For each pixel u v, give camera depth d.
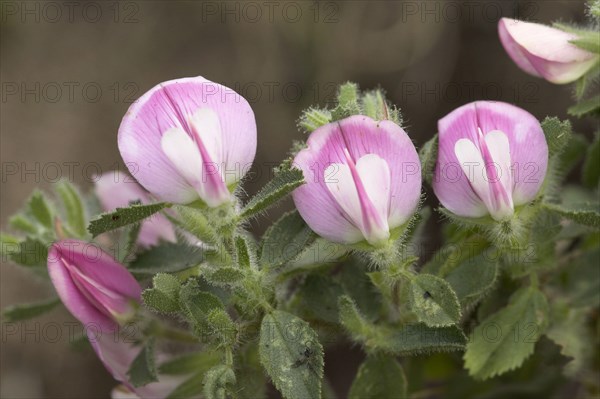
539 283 0.26
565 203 0.27
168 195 0.23
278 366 0.23
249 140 0.23
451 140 0.23
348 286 0.25
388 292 0.24
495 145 0.23
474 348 0.25
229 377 0.23
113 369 0.25
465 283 0.24
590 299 0.26
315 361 0.23
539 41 0.25
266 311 0.23
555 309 0.26
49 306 0.26
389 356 0.25
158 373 0.25
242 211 0.23
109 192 0.27
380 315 0.25
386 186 0.23
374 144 0.23
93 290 0.24
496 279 0.24
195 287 0.23
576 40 0.25
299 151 0.23
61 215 0.26
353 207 0.23
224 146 0.23
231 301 0.24
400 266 0.23
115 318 0.24
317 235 0.24
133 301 0.24
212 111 0.23
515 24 0.25
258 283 0.23
